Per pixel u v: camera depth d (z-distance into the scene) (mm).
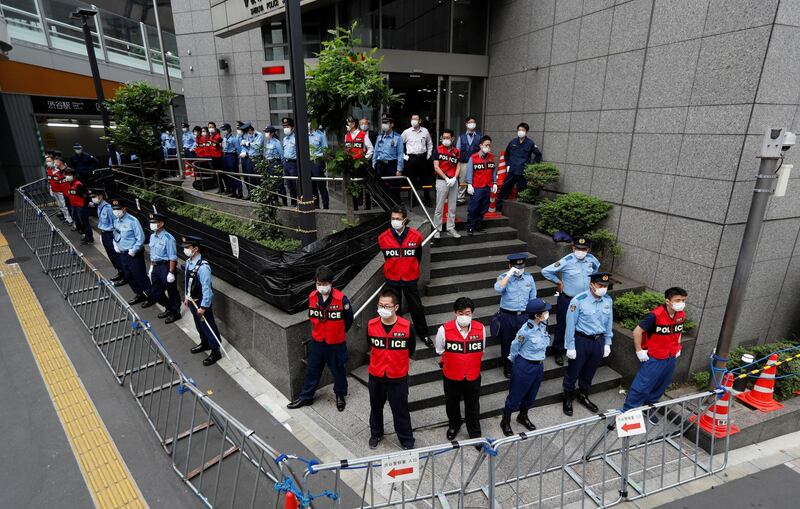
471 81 12141
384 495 4762
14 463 5020
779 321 7750
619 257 8352
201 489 4648
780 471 5480
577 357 6008
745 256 5859
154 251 8094
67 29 17828
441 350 5309
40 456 5133
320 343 5773
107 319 8328
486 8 11555
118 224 8742
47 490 4664
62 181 13477
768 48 5895
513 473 5219
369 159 8711
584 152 9008
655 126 7484
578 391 6543
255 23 10227
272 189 9391
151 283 8383
